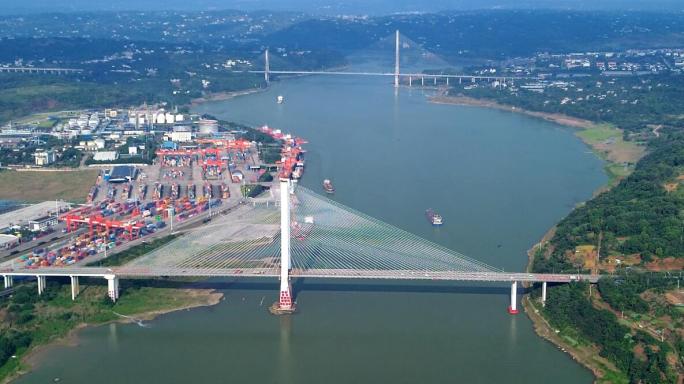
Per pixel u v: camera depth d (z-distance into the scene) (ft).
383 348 629.92
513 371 598.75
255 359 616.80
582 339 636.89
